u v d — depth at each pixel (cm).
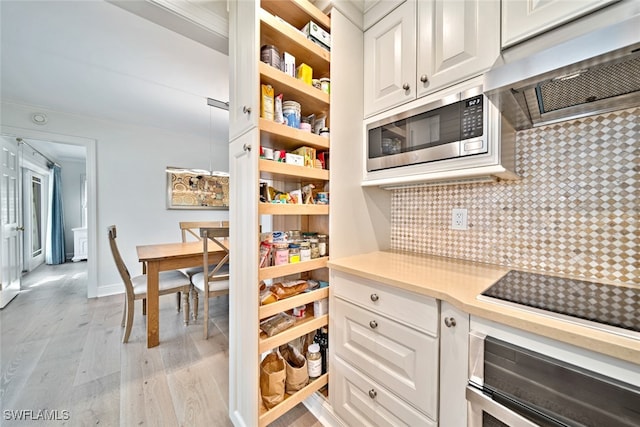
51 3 145
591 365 52
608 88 75
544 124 102
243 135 110
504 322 62
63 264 512
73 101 275
